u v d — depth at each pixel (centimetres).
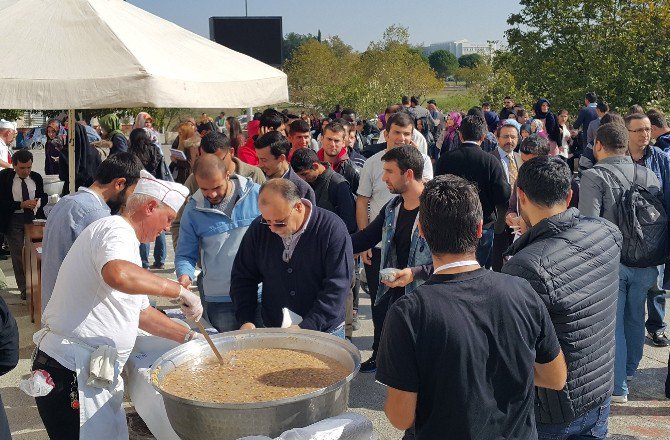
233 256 423
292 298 356
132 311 310
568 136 1606
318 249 347
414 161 404
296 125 662
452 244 209
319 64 3794
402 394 206
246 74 498
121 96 417
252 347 299
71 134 593
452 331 201
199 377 264
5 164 923
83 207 370
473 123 568
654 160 478
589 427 276
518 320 208
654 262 440
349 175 616
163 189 303
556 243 265
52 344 300
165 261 908
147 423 305
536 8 2602
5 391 502
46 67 416
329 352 286
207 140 541
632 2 2439
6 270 869
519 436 211
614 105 2398
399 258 417
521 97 2656
